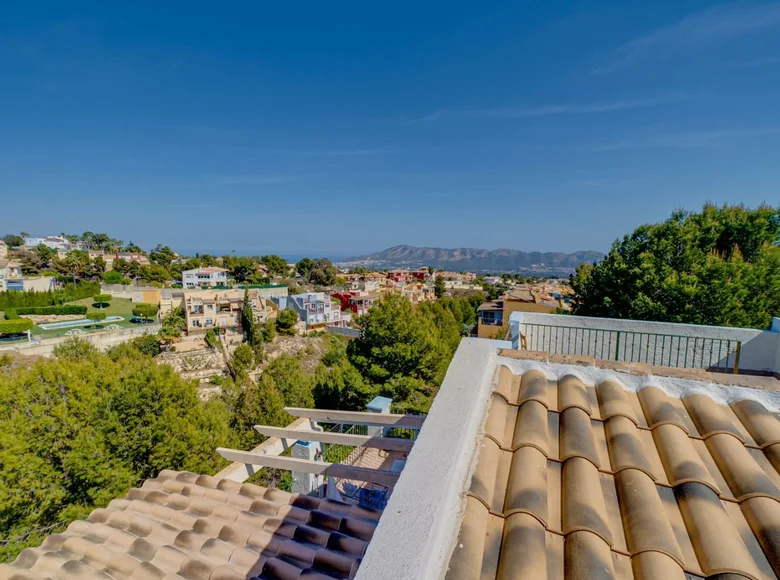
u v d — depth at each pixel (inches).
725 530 64.2
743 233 486.9
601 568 58.2
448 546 60.9
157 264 3622.0
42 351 1408.7
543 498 71.2
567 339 300.7
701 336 258.7
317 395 781.3
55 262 2871.6
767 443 82.2
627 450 80.4
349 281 4057.6
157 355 1534.2
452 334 1233.4
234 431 653.3
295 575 120.7
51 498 466.0
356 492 301.7
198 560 130.5
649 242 498.3
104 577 131.5
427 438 78.7
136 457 529.0
